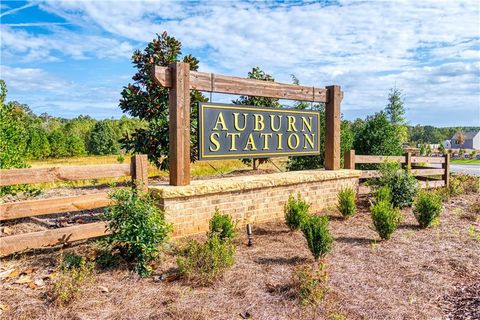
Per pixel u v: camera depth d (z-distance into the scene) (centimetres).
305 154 860
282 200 748
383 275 450
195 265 423
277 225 693
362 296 392
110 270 443
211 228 552
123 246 462
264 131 776
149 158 866
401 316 356
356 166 1134
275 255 513
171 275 430
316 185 812
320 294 374
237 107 728
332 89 880
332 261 494
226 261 429
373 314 357
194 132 848
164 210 577
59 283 375
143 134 857
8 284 399
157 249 460
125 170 550
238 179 696
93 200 520
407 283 430
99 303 363
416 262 498
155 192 582
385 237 592
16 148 625
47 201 484
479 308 372
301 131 849
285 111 813
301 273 395
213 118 692
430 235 631
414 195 820
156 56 859
